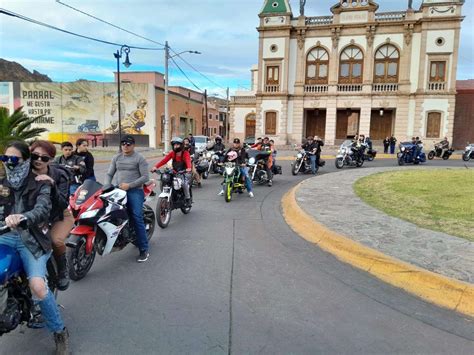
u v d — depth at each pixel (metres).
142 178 5.47
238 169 10.62
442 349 3.29
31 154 3.11
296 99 38.91
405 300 4.21
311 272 5.02
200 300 4.18
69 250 4.55
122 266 5.24
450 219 7.27
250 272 5.01
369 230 6.46
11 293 2.97
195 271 5.05
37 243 2.99
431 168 18.09
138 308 3.99
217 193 11.52
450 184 11.91
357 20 36.66
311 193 10.38
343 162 19.98
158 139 41.44
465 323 3.74
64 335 3.13
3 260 2.83
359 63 37.22
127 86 40.00
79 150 7.16
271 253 5.79
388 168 18.11
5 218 2.83
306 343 3.36
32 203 2.99
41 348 3.28
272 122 39.66
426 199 9.38
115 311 3.92
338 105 37.75
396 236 6.10
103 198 4.89
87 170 7.14
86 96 40.75
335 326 3.65
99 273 4.97
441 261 4.94
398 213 7.82
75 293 4.35
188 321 3.72
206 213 8.71
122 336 3.45
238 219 8.12
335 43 37.28
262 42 39.19
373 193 10.34
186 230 7.18
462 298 4.10
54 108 41.38
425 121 35.53
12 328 2.91
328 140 38.22
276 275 4.91
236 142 10.69
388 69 36.59
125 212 5.23
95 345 3.31
